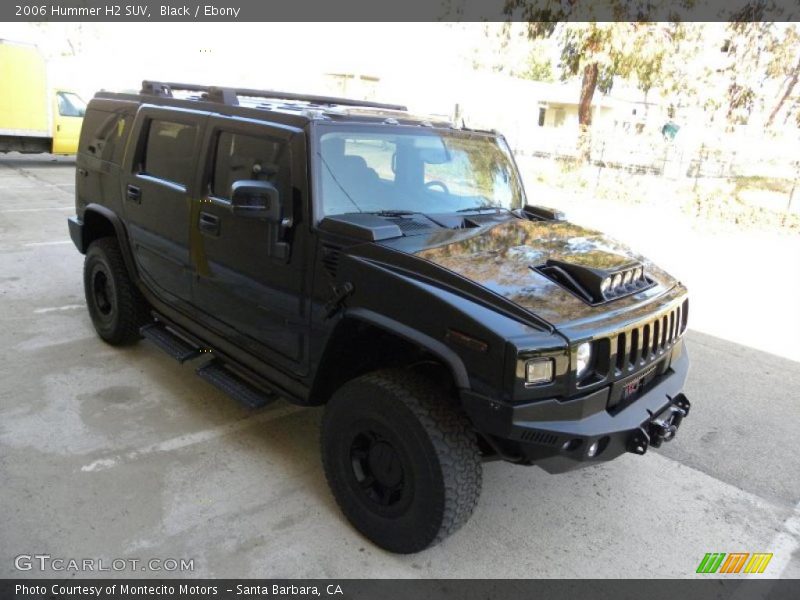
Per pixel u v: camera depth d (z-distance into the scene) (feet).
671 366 10.55
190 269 12.42
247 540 9.31
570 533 10.12
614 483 11.68
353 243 9.29
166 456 11.30
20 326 16.90
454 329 8.06
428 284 8.54
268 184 9.54
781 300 24.71
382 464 9.09
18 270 22.20
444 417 8.38
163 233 13.03
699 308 23.29
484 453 9.25
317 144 9.92
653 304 9.56
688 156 53.62
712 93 63.00
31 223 29.99
